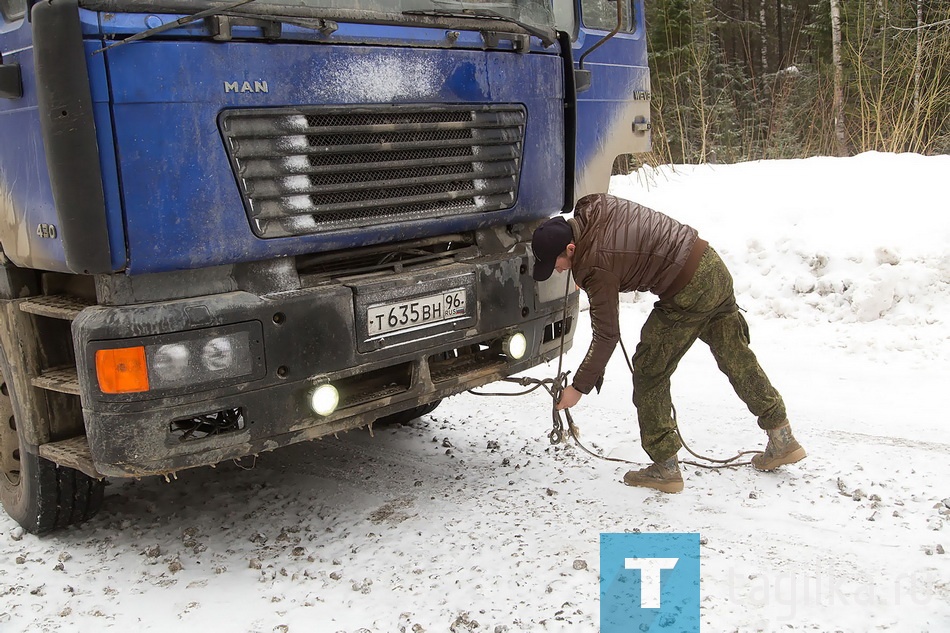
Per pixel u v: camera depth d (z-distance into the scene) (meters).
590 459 4.52
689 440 4.69
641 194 9.11
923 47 10.17
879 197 7.57
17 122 3.26
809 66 16.83
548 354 4.43
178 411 3.11
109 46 2.90
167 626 3.12
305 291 3.41
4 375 3.71
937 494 3.79
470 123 3.90
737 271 7.46
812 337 6.50
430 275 3.72
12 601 3.35
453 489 4.24
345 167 3.48
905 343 6.08
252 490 4.43
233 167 3.19
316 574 3.46
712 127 13.36
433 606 3.13
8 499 4.01
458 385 3.93
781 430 4.06
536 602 3.09
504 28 4.00
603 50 5.42
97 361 3.02
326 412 3.44
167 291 3.18
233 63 3.14
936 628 2.78
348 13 3.42
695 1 15.27
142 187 3.01
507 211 4.13
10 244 3.50
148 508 4.23
